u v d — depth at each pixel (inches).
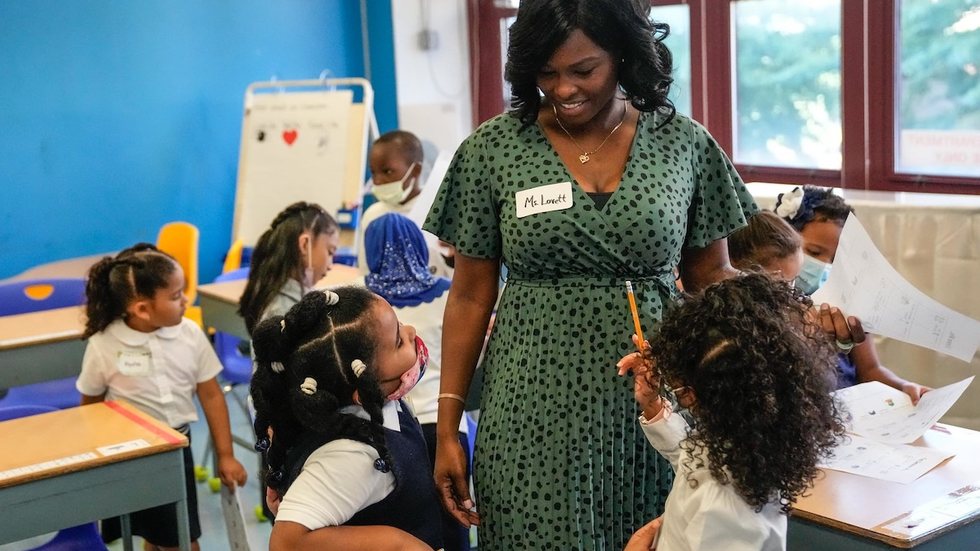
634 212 59.6
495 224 64.9
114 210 211.9
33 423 97.5
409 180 159.3
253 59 228.1
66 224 205.9
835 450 71.9
